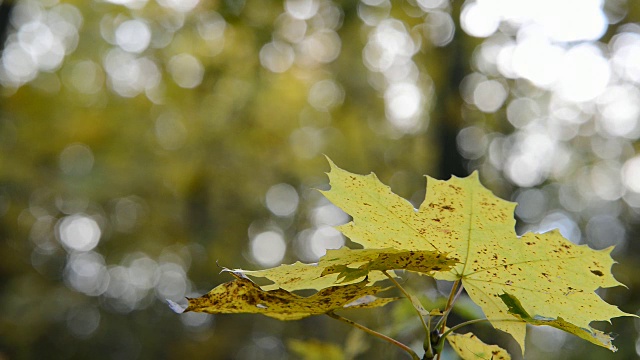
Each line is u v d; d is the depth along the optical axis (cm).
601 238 1245
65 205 1148
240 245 1120
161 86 1010
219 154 1020
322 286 111
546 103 987
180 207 1066
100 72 1063
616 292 731
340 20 839
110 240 1220
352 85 967
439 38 777
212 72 909
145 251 1208
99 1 900
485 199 98
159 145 1078
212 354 1230
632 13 813
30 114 1018
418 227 106
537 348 736
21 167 980
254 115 979
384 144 984
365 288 102
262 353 1234
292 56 901
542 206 1239
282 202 1215
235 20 747
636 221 1244
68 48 1057
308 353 193
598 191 1262
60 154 1055
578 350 689
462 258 109
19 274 1209
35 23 1043
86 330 1322
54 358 1245
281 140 1012
